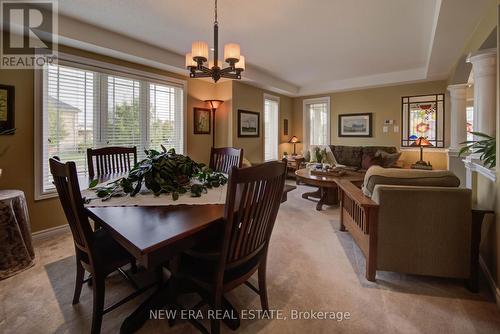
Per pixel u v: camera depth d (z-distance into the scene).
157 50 3.61
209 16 2.72
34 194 2.75
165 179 1.74
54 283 1.93
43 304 1.69
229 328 1.49
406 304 1.71
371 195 2.05
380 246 1.92
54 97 2.89
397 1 2.46
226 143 4.98
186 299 1.76
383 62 4.44
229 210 1.16
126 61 3.54
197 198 1.61
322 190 4.13
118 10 2.58
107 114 3.38
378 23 2.92
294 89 6.30
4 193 2.20
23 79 2.65
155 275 1.91
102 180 2.13
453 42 3.08
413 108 5.32
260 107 5.66
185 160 1.90
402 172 2.01
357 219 2.29
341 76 5.43
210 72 2.33
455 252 1.82
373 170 2.12
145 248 0.97
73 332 1.46
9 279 1.98
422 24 2.96
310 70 4.93
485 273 1.98
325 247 2.57
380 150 5.35
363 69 4.89
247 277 1.43
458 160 4.05
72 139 3.05
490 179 1.96
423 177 1.94
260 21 2.85
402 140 5.46
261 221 1.40
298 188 5.34
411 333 1.46
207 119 4.88
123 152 2.69
